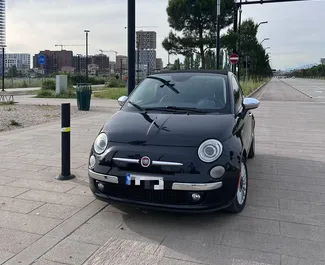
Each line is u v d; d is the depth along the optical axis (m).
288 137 9.42
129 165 3.81
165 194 3.74
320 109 16.75
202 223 4.02
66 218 4.09
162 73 5.68
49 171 5.87
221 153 3.80
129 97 5.28
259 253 3.38
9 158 6.67
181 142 3.84
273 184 5.45
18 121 11.43
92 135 9.19
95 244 3.52
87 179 5.48
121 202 3.91
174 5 30.95
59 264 3.16
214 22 30.62
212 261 3.23
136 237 3.68
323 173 6.06
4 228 3.82
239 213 4.31
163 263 3.19
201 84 5.18
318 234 3.78
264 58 59.25
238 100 5.24
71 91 26.06
